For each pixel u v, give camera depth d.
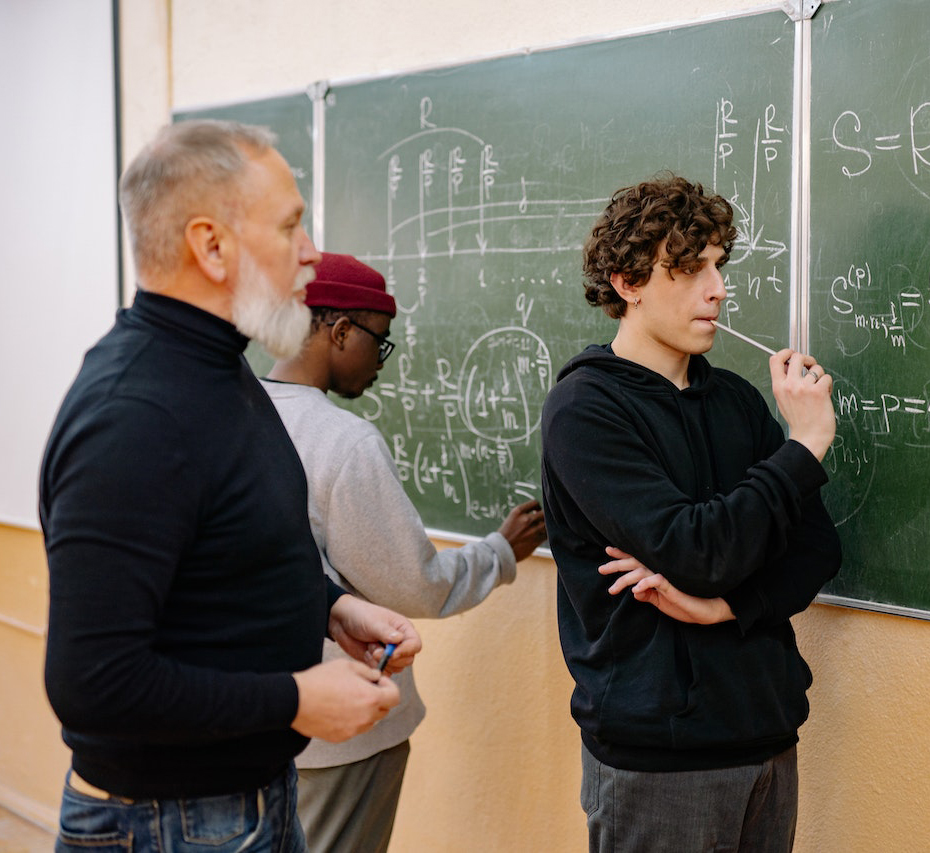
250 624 1.12
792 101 1.71
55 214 3.04
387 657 1.28
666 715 1.38
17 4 3.10
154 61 2.76
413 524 1.67
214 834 1.12
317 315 1.73
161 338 1.10
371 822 1.80
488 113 2.10
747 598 1.40
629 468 1.38
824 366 1.70
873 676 1.69
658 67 1.86
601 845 1.48
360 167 2.33
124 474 0.99
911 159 1.59
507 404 2.12
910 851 1.67
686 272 1.41
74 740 1.12
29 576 3.19
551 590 2.09
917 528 1.62
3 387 3.26
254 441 1.14
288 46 2.48
